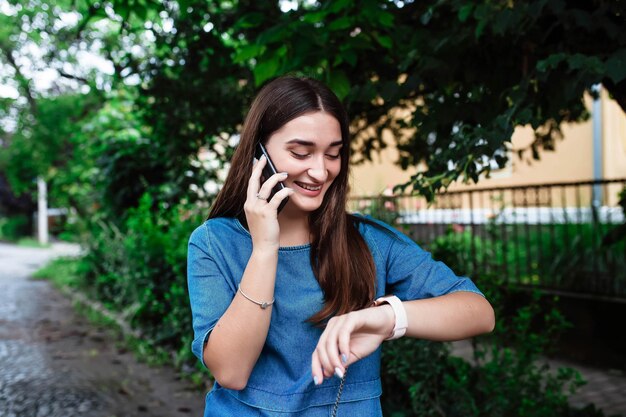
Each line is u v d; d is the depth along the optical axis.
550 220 6.05
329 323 1.17
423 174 2.46
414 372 3.23
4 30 10.02
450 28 2.96
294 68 2.94
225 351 1.23
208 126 4.83
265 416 1.31
